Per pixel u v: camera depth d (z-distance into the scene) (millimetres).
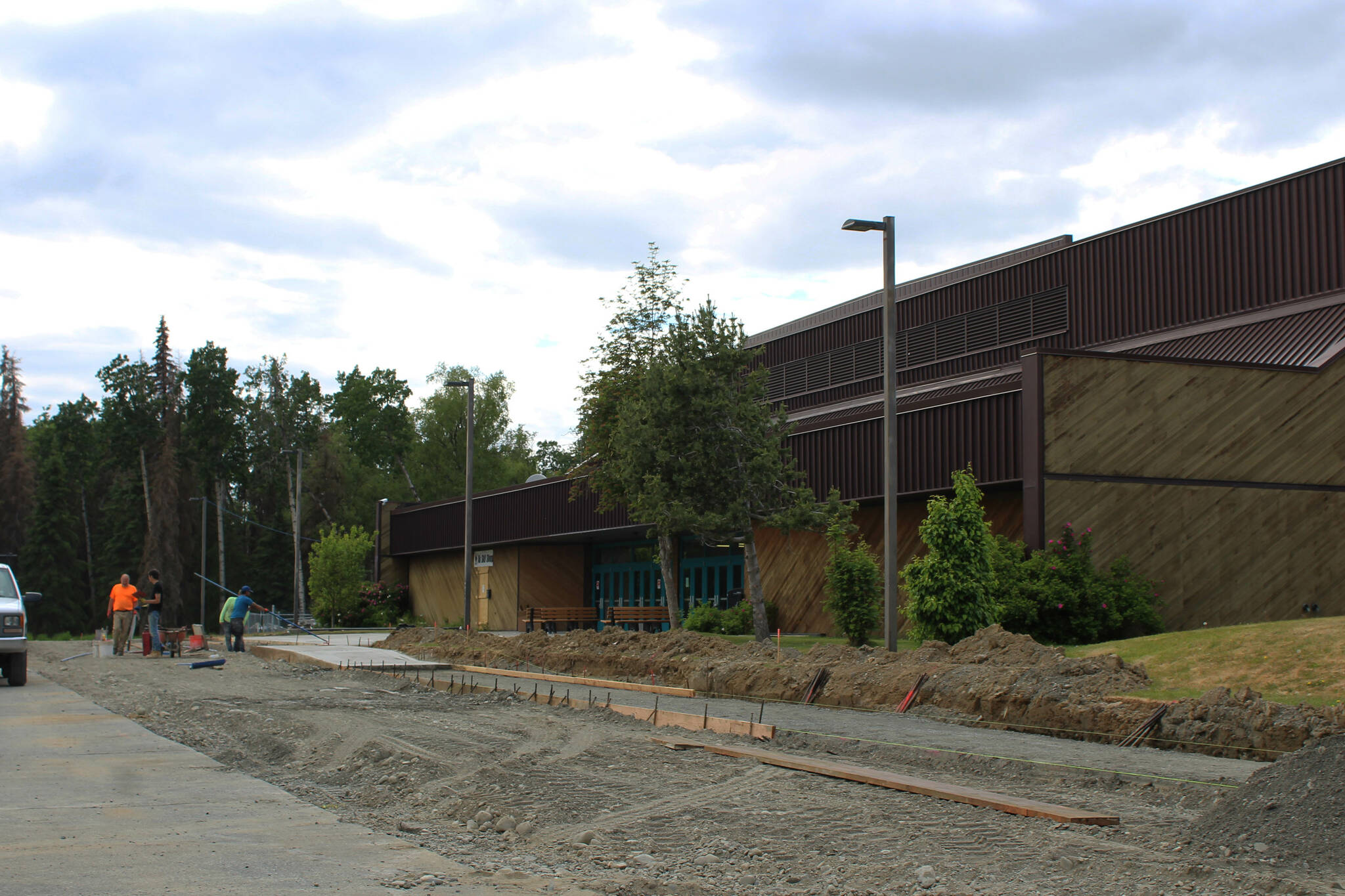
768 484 24328
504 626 47562
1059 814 7695
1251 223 27578
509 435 87375
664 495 24250
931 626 20562
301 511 82562
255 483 85375
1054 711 13062
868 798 8625
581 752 10742
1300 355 25750
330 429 89062
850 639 23641
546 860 6824
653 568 42531
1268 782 7172
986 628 17891
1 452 86938
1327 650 13602
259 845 6992
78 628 78625
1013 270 32844
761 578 33344
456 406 81438
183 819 7832
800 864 6676
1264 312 27141
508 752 10844
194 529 80500
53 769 10031
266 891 5891
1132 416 23844
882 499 27688
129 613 27172
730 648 20484
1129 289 29891
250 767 10352
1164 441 24047
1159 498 23844
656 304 30469
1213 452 24406
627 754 10609
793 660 18188
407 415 89688
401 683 18609
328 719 13508
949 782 9562
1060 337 31312
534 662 23547
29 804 8359
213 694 16625
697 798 8609
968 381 31328
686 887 6133
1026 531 23156
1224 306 27922
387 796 8906
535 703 15539
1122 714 12258
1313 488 25250
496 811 8062
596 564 47062
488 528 47875
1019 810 7953
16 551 84250
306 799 8773
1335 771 6918
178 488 77062
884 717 14383
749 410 24000
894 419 18359
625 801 8469
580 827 7695
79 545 87625
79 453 88312
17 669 18359
